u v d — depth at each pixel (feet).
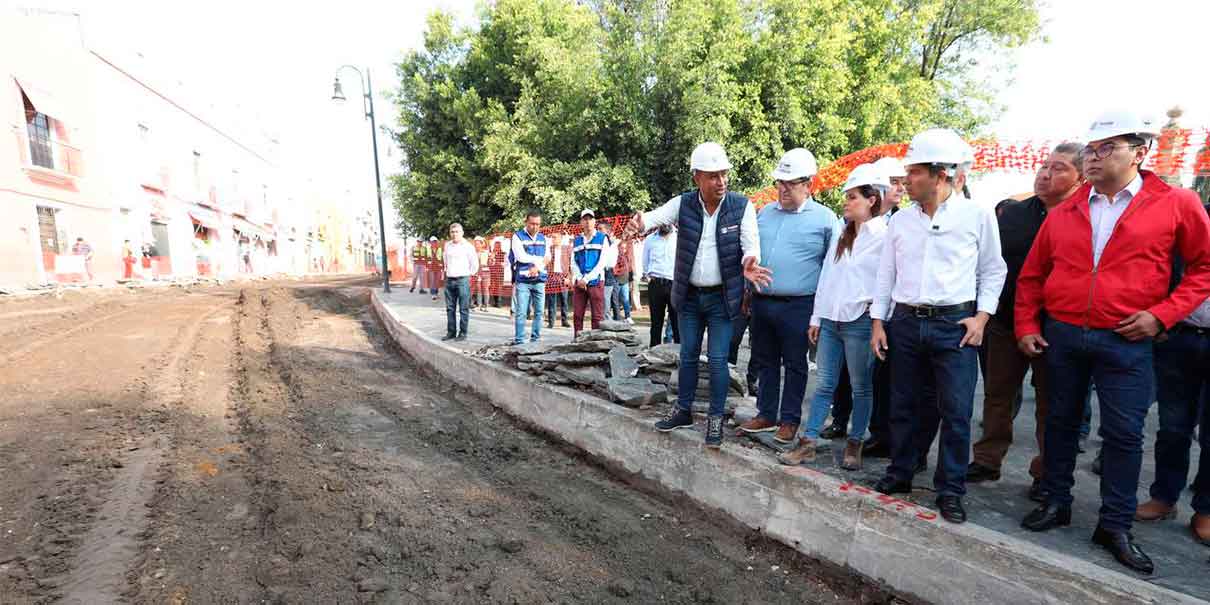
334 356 28.32
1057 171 10.14
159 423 17.33
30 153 57.06
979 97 68.95
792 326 12.10
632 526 11.97
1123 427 8.07
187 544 10.59
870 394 11.19
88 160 65.36
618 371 16.51
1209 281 7.73
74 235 62.69
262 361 26.89
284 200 135.44
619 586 9.55
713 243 11.47
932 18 57.67
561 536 11.35
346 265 197.16
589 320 36.32
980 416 16.31
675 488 13.03
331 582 9.47
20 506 11.89
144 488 12.83
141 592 9.12
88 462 14.21
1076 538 8.81
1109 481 8.27
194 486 13.03
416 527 11.37
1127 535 8.10
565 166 43.55
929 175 9.01
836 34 44.70
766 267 12.02
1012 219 11.13
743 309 13.61
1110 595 7.20
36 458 14.39
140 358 26.48
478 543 10.87
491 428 18.16
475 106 56.39
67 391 20.59
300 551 10.31
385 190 67.36
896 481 10.07
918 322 9.35
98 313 41.04
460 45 62.75
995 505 10.21
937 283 9.14
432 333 28.99
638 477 13.98
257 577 9.57
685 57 41.81
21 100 55.98
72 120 63.16
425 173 64.13
